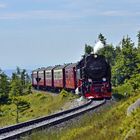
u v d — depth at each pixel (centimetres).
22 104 6212
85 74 4925
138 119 1599
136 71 7606
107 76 4938
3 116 6594
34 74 10038
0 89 9369
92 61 4950
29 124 2919
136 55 8950
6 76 10119
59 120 2881
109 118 2156
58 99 6131
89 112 3284
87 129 2122
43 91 8775
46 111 5362
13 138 2284
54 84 7425
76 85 5578
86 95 4891
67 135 2173
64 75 6550
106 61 4988
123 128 1650
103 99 4878
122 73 9000
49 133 2388
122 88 6719
